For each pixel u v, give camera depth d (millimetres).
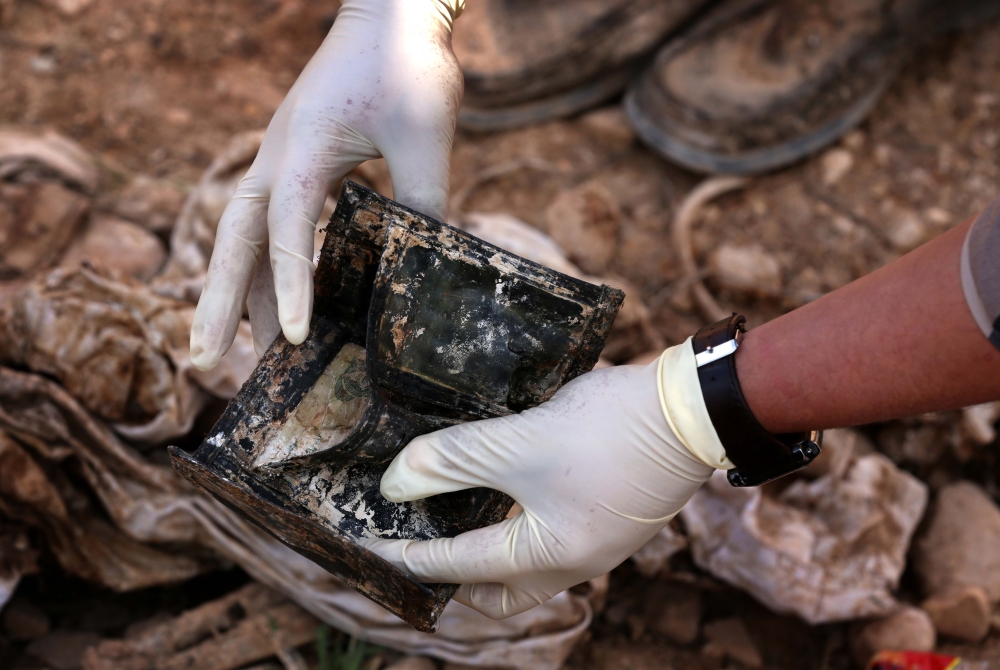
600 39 3482
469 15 3609
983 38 3803
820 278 3191
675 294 3113
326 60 1408
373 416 1221
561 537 1170
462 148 3564
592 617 2211
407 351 1134
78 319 1960
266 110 3545
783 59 3369
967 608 2246
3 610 1990
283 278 1198
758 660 2260
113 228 2615
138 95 3436
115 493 1961
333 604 1977
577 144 3621
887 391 938
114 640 1938
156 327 2033
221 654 1938
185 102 3473
